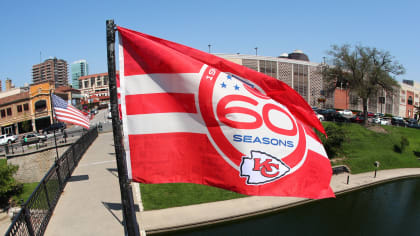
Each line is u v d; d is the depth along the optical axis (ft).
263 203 61.93
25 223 18.71
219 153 14.92
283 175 15.24
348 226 59.26
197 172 15.14
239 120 14.89
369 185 84.79
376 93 139.23
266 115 15.37
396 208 69.51
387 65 133.69
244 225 55.98
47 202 24.63
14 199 72.23
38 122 175.52
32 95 175.63
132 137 14.76
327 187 15.83
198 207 57.62
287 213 62.18
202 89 14.82
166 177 14.92
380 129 133.18
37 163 83.35
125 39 14.69
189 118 14.97
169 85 14.83
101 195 31.01
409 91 255.70
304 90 178.09
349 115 156.97
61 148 87.10
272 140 15.26
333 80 152.76
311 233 55.72
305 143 15.88
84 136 71.26
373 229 58.59
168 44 15.46
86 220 23.94
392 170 100.99
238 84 15.30
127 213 13.61
